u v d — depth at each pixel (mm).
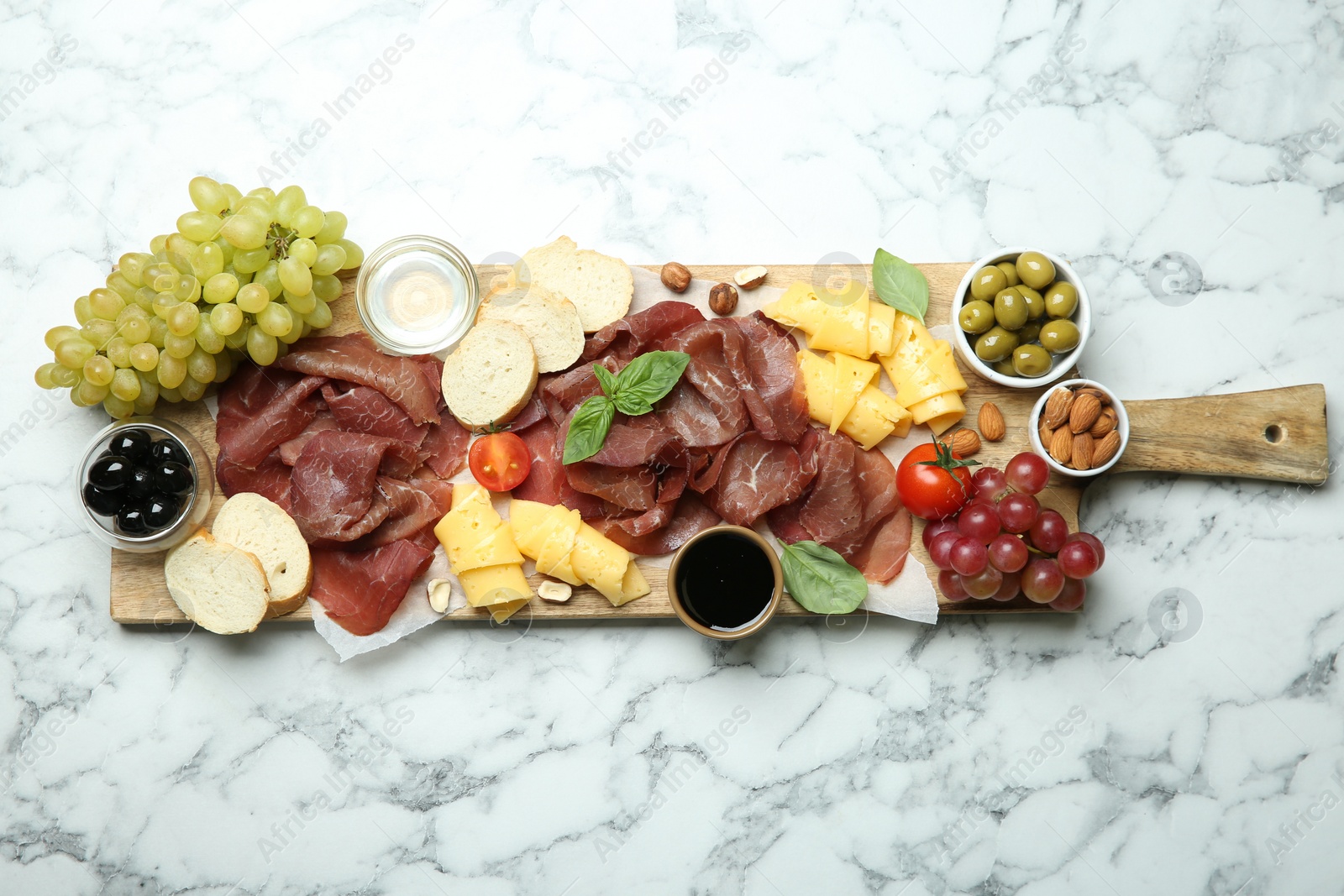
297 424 1717
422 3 1904
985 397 1759
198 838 1807
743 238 1888
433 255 1741
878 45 1903
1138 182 1898
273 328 1617
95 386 1622
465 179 1892
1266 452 1740
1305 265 1878
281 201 1659
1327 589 1826
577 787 1813
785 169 1898
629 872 1814
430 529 1708
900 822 1817
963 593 1671
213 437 1755
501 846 1813
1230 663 1830
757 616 1592
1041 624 1819
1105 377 1869
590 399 1608
